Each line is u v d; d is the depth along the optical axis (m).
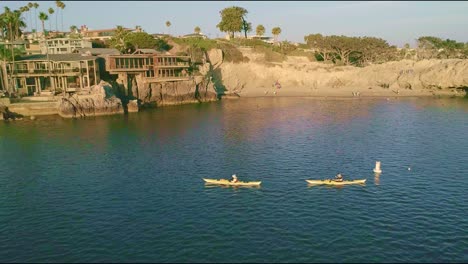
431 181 52.03
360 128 89.50
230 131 88.62
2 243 36.47
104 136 84.06
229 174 56.44
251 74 187.00
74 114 110.00
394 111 114.62
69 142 78.31
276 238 36.22
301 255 33.12
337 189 49.50
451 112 109.88
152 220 40.78
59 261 33.06
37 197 48.28
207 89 152.25
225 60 183.62
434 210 42.41
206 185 51.66
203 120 104.69
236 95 163.38
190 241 35.91
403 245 34.72
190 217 41.34
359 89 169.62
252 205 44.44
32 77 123.06
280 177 54.69
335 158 64.12
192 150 70.94
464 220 39.81
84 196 48.28
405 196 46.66
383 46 198.88
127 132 88.38
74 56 124.19
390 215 41.16
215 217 41.22
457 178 53.06
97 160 64.75
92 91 114.56
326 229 37.94
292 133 85.00
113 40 156.25
